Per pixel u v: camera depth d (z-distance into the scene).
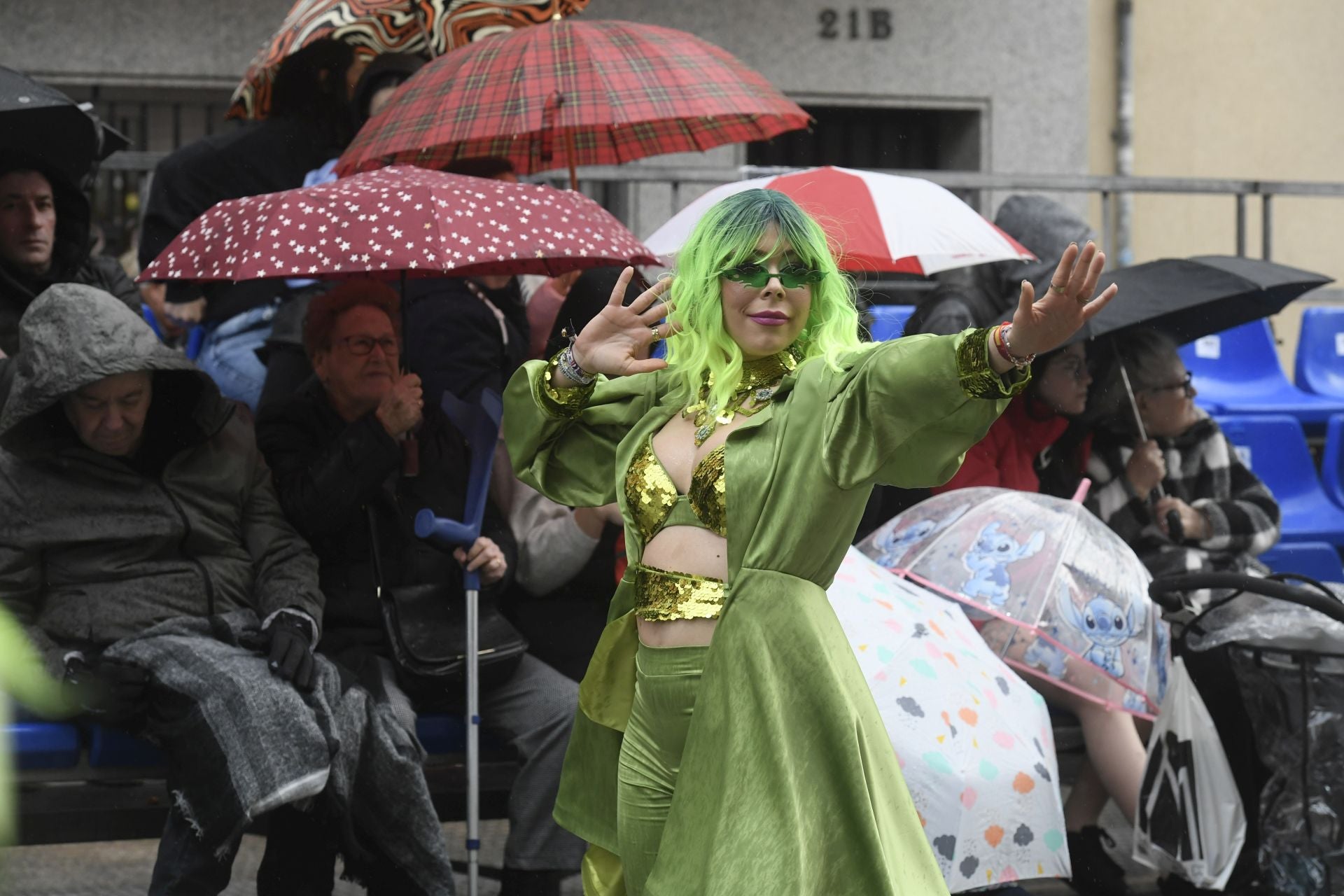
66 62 15.06
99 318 6.57
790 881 4.65
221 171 9.26
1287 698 6.80
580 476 5.57
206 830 6.07
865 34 16.80
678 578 5.06
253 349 8.97
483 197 6.88
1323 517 11.30
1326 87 18.22
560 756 6.95
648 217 15.06
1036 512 7.67
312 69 9.32
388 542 7.16
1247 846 6.92
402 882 6.52
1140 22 17.69
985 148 17.25
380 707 6.56
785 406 4.95
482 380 7.68
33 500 6.61
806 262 5.03
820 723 4.81
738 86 7.89
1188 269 9.48
